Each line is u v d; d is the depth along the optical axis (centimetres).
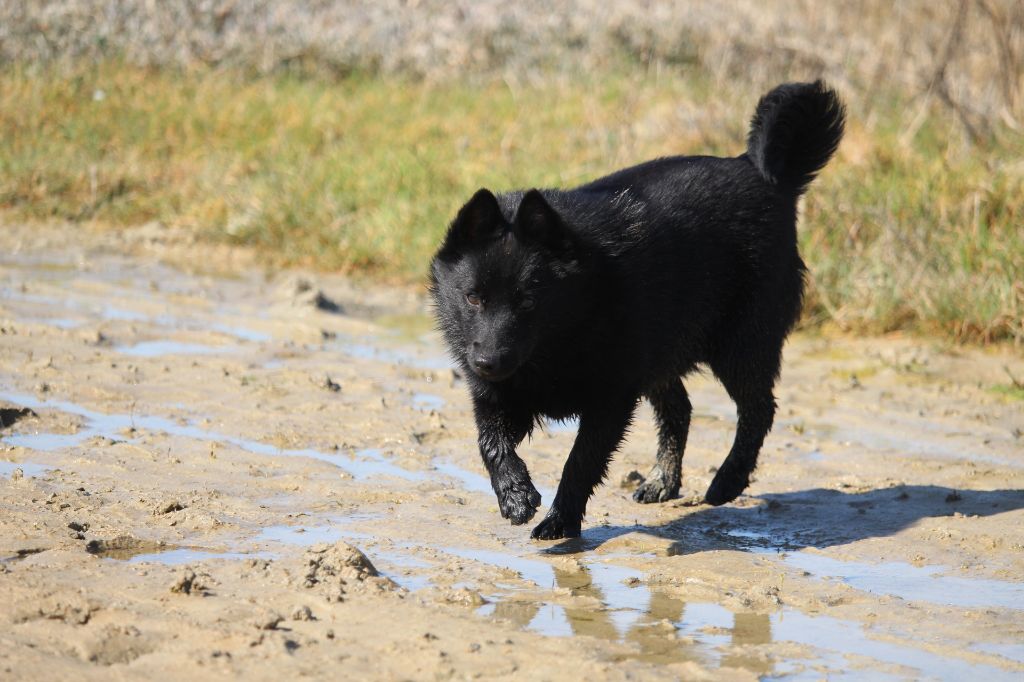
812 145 1071
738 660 639
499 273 861
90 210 2183
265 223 2056
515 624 676
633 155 2181
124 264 1892
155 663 594
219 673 586
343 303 1738
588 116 2511
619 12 3250
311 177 2181
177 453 1013
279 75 2977
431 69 3092
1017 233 1623
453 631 651
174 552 785
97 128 2453
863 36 2633
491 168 2206
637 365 896
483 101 2800
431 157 2245
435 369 1381
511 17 3284
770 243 1000
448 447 1098
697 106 2403
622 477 1034
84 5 3030
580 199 927
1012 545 856
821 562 830
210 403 1184
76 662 590
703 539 880
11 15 2922
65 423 1078
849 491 1011
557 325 873
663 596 745
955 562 827
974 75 2359
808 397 1328
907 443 1162
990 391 1347
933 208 1728
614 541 866
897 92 2419
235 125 2503
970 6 2378
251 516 868
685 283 937
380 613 674
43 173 2236
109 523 829
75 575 716
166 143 2419
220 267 1923
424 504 924
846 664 638
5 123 2417
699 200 968
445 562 791
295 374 1300
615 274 884
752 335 995
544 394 900
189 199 2202
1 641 607
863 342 1559
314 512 890
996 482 1034
